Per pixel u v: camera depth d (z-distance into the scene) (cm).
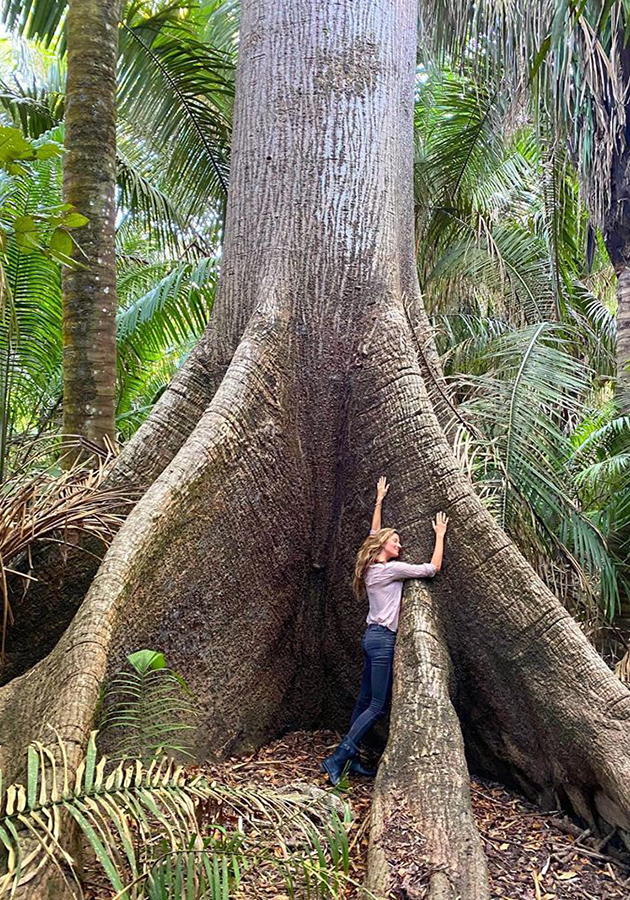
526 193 1207
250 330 461
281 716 480
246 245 491
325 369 475
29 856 244
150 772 270
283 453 454
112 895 282
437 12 730
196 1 950
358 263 484
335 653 486
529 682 399
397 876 300
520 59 589
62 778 275
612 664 618
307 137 490
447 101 980
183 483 403
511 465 565
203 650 419
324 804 322
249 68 508
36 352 682
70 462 580
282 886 308
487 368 859
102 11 623
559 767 388
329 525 478
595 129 609
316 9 498
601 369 1001
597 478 645
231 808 340
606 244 725
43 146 298
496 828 378
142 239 1259
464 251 1011
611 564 604
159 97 882
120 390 1013
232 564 432
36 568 430
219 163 927
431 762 352
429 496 435
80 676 315
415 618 412
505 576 415
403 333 472
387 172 502
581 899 322
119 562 366
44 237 350
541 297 998
